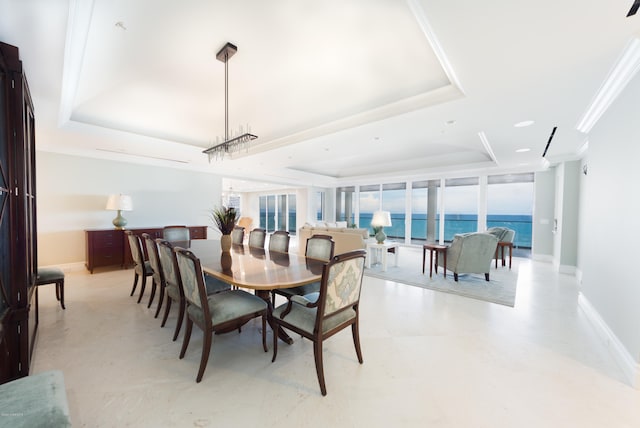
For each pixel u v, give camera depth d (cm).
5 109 171
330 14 189
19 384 112
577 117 296
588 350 221
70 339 232
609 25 152
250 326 266
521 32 161
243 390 170
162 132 436
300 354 213
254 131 439
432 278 445
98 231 466
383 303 330
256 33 209
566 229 486
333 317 180
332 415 150
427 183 812
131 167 561
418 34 206
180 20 192
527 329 259
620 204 220
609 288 235
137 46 219
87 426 140
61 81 227
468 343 232
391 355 212
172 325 262
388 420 147
